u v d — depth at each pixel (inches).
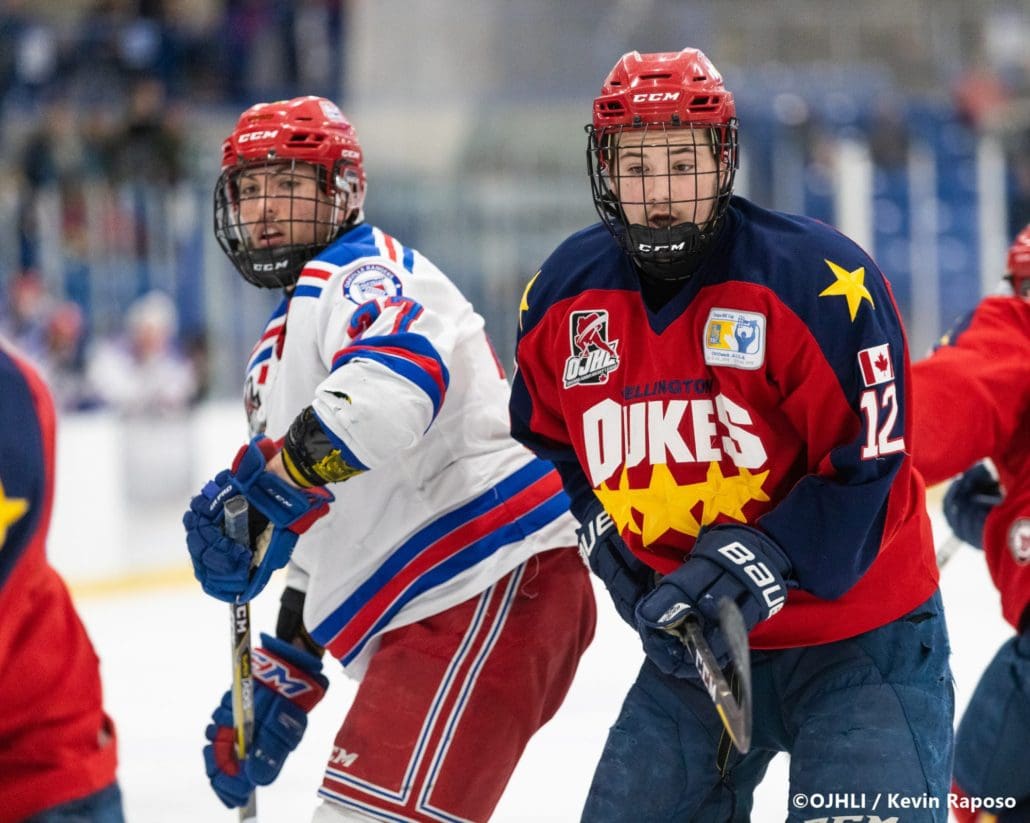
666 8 1293.1
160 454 924.0
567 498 300.0
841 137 1237.7
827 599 239.9
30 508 195.2
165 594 878.4
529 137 1190.9
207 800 457.7
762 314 235.3
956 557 901.8
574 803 438.3
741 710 220.1
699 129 236.7
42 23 1132.5
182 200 993.5
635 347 247.9
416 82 1234.6
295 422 263.1
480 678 283.6
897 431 236.2
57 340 952.3
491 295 1096.2
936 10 1379.2
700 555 236.1
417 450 286.8
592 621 310.2
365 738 281.1
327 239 297.0
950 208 1234.6
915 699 246.2
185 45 1171.9
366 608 294.4
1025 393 300.4
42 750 205.6
